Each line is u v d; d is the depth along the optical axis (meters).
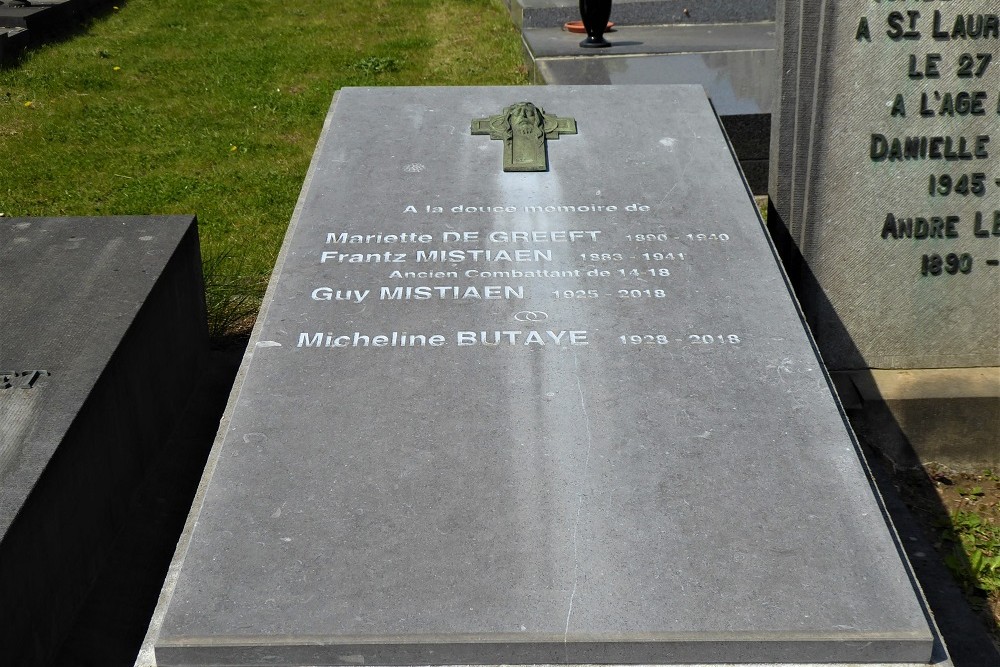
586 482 2.66
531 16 10.34
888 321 4.52
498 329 3.18
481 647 2.28
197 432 4.10
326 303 3.29
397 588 2.39
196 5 12.53
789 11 4.16
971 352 4.56
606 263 3.46
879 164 4.30
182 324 4.20
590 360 3.06
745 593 2.38
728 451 2.76
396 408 2.89
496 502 2.61
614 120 4.29
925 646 2.29
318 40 10.86
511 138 4.06
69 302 3.65
